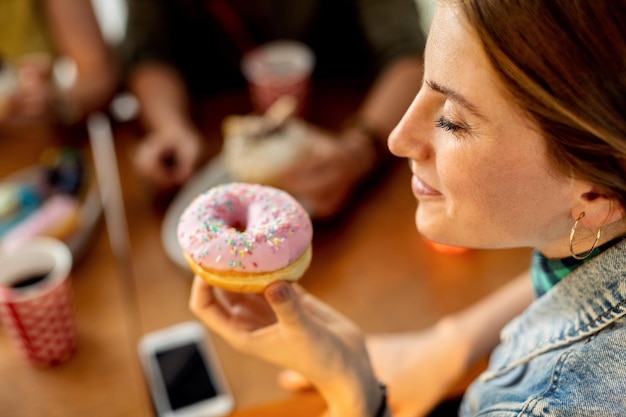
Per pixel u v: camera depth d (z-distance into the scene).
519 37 0.52
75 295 1.17
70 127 1.60
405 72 1.64
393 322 1.10
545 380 0.68
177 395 0.98
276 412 0.97
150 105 1.64
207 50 1.98
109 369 1.03
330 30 2.00
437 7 0.60
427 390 1.00
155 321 1.11
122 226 1.32
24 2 1.87
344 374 0.83
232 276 0.75
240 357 1.04
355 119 1.55
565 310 0.72
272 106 1.62
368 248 1.25
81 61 1.81
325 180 1.30
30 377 1.03
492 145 0.59
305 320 0.79
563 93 0.53
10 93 1.57
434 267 1.20
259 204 0.82
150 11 1.85
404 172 1.46
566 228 0.66
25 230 1.20
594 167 0.56
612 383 0.61
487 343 1.04
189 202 1.33
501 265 1.20
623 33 0.50
